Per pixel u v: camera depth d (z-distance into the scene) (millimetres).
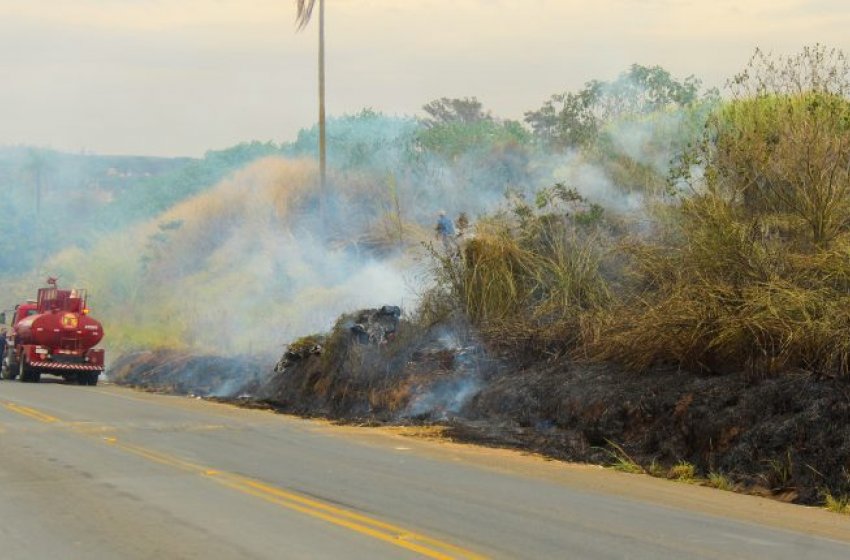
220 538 10625
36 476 14148
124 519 11484
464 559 9969
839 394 15805
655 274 21453
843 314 16875
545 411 20078
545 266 24375
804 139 20859
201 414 23094
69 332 33531
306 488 13680
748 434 16188
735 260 19281
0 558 9805
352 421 22422
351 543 10523
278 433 19938
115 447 17094
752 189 21672
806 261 18781
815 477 15016
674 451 17281
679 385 18297
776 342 17594
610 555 10398
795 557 10656
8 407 23062
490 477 15320
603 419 18609
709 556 10523
